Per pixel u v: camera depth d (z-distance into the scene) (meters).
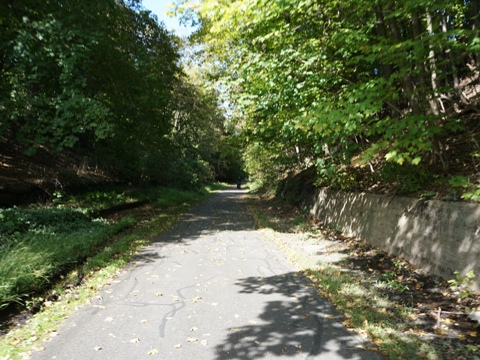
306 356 3.40
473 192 4.74
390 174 7.34
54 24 9.34
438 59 6.04
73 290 5.49
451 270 5.09
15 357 3.41
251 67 9.25
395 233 6.89
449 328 3.94
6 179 11.92
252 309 4.63
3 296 4.47
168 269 6.71
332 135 8.12
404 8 5.08
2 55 9.95
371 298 4.89
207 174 37.78
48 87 10.84
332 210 11.21
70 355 3.48
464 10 8.01
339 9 8.02
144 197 20.08
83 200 14.34
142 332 3.99
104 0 10.71
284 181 20.23
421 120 4.87
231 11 7.32
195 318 4.36
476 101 7.41
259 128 13.05
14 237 7.40
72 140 9.59
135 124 14.24
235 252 8.16
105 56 11.36
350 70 8.79
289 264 7.03
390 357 3.32
